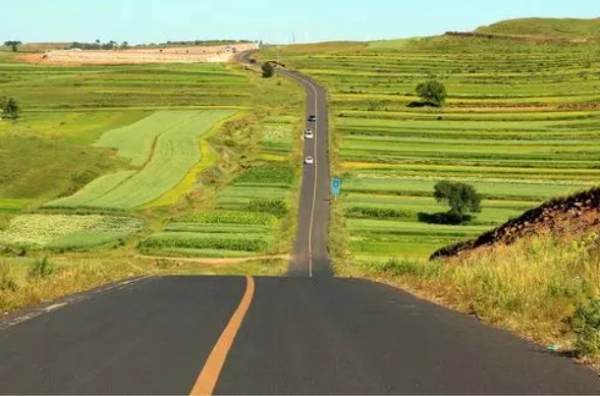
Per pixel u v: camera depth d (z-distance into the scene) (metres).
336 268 51.88
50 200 79.75
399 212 84.31
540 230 29.83
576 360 9.98
